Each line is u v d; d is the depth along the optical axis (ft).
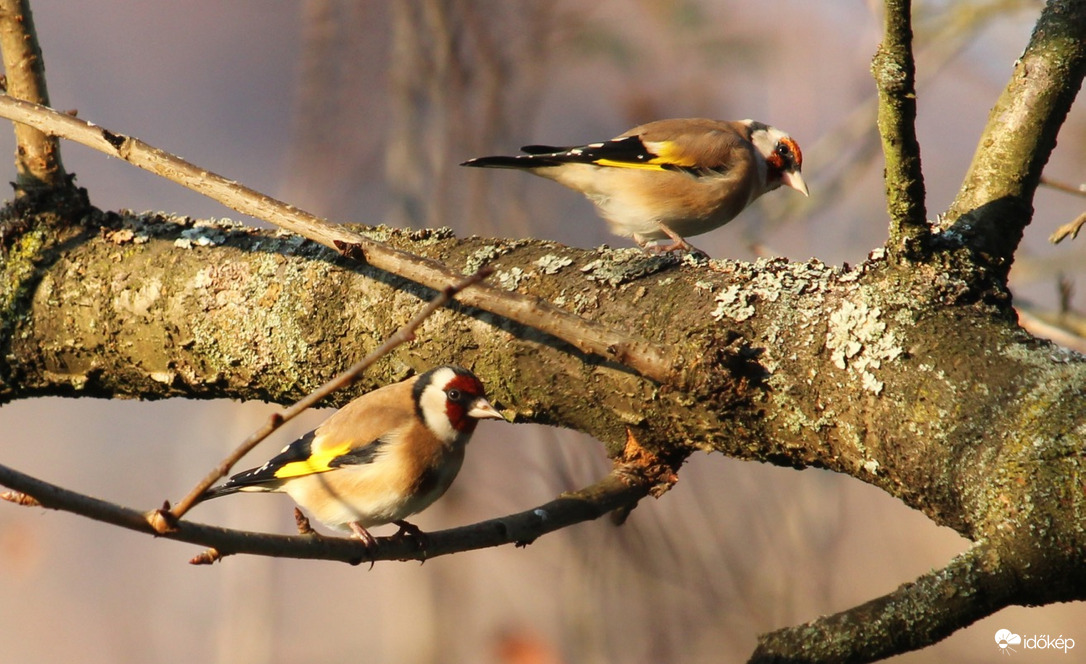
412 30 43.39
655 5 45.88
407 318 24.09
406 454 25.11
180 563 71.20
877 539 53.16
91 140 23.03
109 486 77.61
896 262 20.59
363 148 46.14
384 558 20.33
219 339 25.17
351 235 22.00
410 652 49.75
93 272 25.94
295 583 68.69
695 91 48.01
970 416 18.38
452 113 42.63
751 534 37.78
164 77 102.27
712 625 36.68
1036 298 55.62
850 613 16.94
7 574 68.23
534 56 43.19
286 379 25.13
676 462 23.27
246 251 25.50
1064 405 17.61
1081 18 22.95
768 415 20.58
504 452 45.70
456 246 24.85
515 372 23.41
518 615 48.29
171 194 88.79
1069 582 16.60
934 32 44.45
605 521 37.93
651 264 23.02
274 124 102.73
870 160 44.91
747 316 21.11
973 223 21.54
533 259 24.00
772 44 49.16
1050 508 16.75
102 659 65.72
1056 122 22.50
